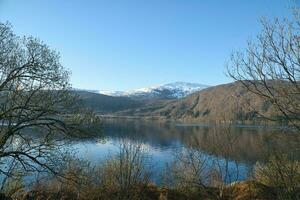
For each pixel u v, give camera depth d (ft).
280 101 29.66
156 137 325.01
